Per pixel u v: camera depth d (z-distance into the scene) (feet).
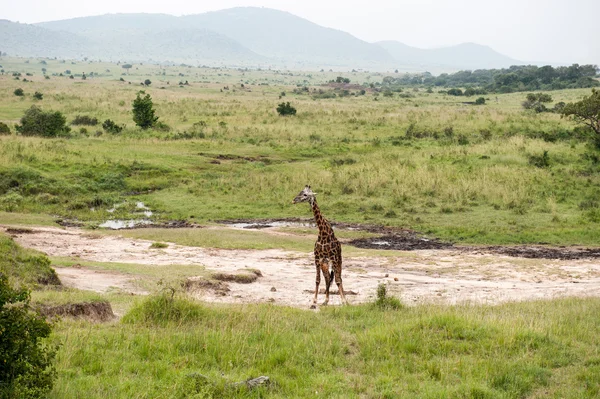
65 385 23.88
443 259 68.33
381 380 27.04
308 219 92.07
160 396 23.30
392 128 181.98
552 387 27.30
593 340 34.40
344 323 37.91
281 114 211.00
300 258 67.77
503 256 70.79
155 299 36.27
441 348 31.65
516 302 46.29
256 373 27.14
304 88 406.21
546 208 93.76
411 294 51.19
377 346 31.86
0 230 72.74
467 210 95.35
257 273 57.41
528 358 30.55
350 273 60.49
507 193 101.19
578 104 139.23
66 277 50.06
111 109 215.92
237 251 70.49
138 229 81.35
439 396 25.07
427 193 105.40
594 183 107.14
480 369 28.55
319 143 156.76
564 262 67.26
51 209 92.84
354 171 119.34
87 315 35.12
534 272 62.03
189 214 94.58
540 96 248.73
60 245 68.28
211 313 36.27
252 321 35.29
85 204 96.37
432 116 199.82
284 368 28.02
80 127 174.19
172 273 54.85
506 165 120.06
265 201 102.58
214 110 220.02
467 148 135.85
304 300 48.14
